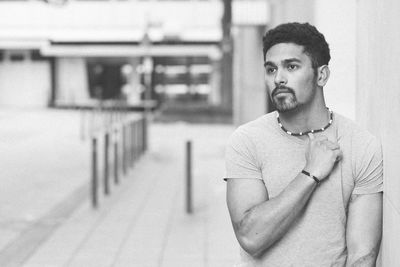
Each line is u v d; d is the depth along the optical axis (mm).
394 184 2557
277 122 2641
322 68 2588
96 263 6773
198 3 39969
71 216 9422
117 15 41844
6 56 48406
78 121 32250
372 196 2646
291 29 2537
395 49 2689
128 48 43969
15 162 16312
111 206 10180
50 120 33094
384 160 2781
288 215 2438
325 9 5969
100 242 7742
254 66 19000
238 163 2619
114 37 42000
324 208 2516
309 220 2506
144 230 8414
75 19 42219
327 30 5801
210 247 7465
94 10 42031
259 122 2674
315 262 2500
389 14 2889
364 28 3955
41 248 7461
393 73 2721
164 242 7734
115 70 47469
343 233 2547
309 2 7969
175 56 46031
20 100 48625
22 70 48500
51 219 9211
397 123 2535
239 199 2582
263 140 2609
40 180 13219
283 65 2535
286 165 2562
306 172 2467
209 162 16375
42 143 21438
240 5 16141
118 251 7293
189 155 9617
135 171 14508
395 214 2541
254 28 18812
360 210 2605
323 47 2561
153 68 46406
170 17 40531
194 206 10164
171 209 9906
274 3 14898
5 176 13820
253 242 2482
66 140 22469
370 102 3600
